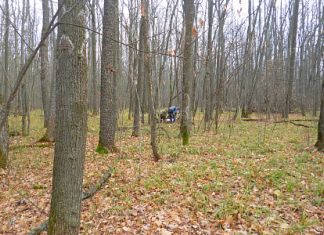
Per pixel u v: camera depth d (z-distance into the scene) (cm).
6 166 892
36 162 970
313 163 810
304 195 593
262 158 895
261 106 2756
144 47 872
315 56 2838
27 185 748
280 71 2769
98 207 584
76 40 319
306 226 475
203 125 1778
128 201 600
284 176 695
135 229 494
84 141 338
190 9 1132
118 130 1556
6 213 595
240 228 482
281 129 1569
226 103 2567
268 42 2966
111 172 781
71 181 331
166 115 1911
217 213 525
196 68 1802
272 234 456
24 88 1577
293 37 2366
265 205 557
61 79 322
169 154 998
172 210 552
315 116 2458
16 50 1825
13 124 1880
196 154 1003
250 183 666
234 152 998
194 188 648
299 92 3038
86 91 334
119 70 1858
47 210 595
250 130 1553
